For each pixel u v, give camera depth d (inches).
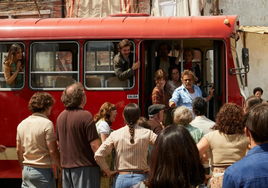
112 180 245.4
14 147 306.3
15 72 306.5
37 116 215.0
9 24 315.9
